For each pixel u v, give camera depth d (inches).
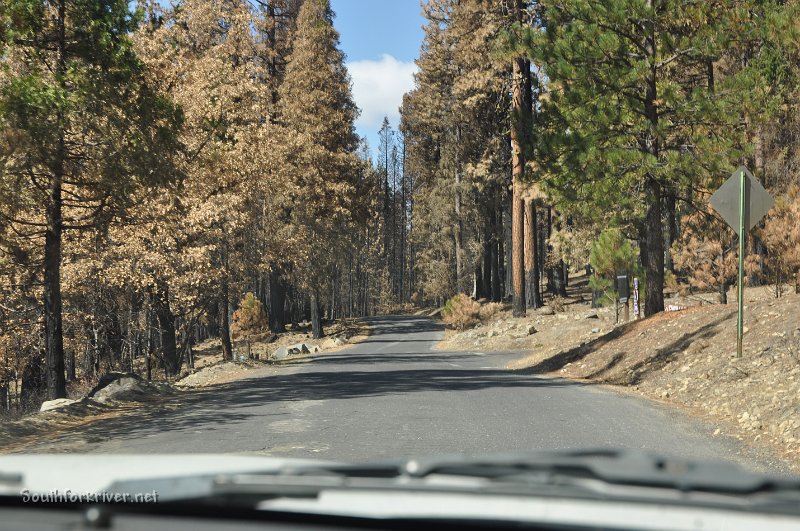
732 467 95.4
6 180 600.4
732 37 823.1
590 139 853.2
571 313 1579.7
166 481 99.5
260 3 2032.5
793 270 744.3
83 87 619.2
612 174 852.6
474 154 2058.3
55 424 523.8
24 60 677.9
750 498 86.4
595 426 420.8
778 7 817.5
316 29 1996.8
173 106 695.1
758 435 383.9
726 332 652.1
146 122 664.4
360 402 555.2
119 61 650.2
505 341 1401.3
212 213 1007.0
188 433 430.0
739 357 551.2
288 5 2244.1
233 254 1279.5
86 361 1344.7
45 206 695.1
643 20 836.6
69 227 704.4
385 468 104.0
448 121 2305.6
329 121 1974.7
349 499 88.8
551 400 545.3
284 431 421.7
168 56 1045.2
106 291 1082.7
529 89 1507.1
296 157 1843.0
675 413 471.2
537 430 407.8
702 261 930.7
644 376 649.0
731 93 830.5
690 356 636.7
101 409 604.1
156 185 685.9
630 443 367.9
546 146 873.5
